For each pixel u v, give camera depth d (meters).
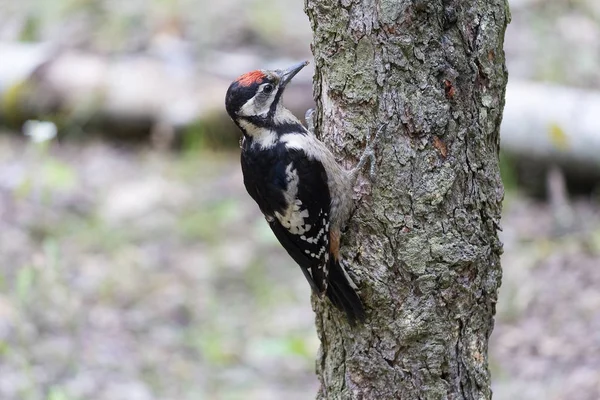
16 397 10.12
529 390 10.26
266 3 19.25
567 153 13.88
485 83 6.54
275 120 7.62
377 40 6.46
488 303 6.81
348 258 6.81
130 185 15.24
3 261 12.77
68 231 13.91
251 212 14.59
